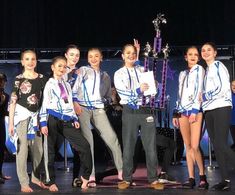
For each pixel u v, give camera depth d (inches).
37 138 216.8
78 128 215.9
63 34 438.6
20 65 377.7
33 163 219.9
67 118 213.9
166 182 229.1
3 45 428.8
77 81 223.0
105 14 438.9
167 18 435.2
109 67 377.4
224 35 426.3
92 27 439.8
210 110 210.2
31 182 237.6
